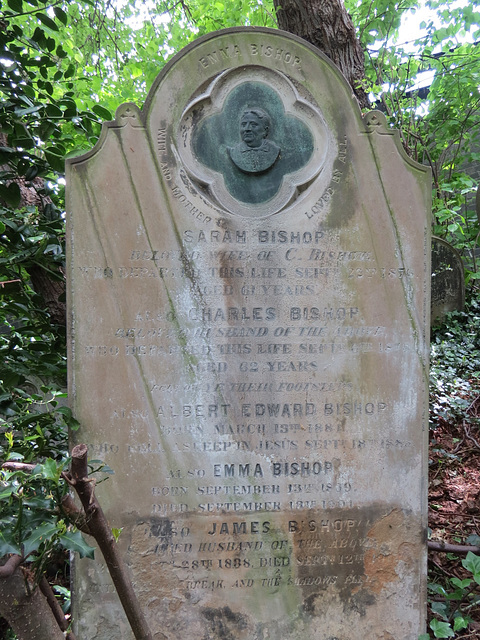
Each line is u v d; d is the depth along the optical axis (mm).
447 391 5320
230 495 2744
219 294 2713
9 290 3408
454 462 4270
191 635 2740
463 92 7531
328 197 2748
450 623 2783
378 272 2787
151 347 2691
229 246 2713
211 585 2744
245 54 2695
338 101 2732
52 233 3553
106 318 2670
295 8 5035
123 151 2646
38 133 3484
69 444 2672
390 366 2807
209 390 2721
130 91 7387
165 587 2725
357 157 2750
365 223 2770
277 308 2738
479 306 7355
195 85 2672
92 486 1709
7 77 3393
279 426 2754
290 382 2754
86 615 2670
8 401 2967
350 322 2779
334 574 2805
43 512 1774
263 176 2736
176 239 2688
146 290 2682
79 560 2652
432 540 3354
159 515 2713
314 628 2795
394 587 2832
